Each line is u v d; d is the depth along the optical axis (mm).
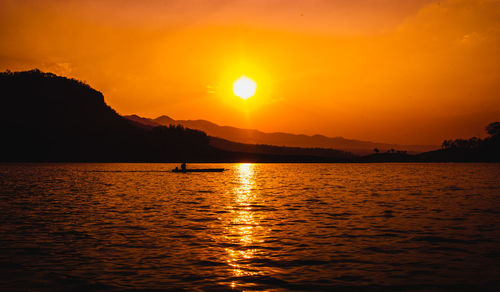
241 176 109500
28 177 95250
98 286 14930
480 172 141875
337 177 106750
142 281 15508
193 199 46625
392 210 36406
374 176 112375
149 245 21641
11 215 32719
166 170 143000
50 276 16078
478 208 37594
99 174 111812
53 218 31172
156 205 40375
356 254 19734
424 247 21172
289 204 41531
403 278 15961
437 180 90125
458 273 16594
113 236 24031
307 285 15125
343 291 14531
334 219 31000
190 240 22969
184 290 14516
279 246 21453
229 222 29562
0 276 16062
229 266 17594
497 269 17125
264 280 15688
